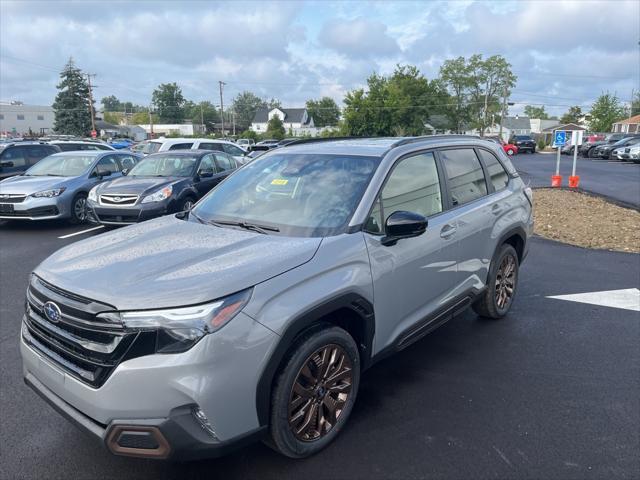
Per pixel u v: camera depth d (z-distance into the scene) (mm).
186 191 9766
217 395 2424
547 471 2883
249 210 3654
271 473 2873
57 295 2672
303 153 4066
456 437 3205
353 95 69875
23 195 10172
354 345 3148
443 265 3930
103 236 3508
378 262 3246
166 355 2369
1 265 7535
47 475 2871
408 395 3729
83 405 2521
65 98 78562
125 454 2449
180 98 138250
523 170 27391
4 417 3447
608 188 17906
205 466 2938
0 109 92812
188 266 2727
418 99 75188
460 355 4398
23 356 2973
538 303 5711
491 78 88812
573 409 3531
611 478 2820
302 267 2811
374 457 3008
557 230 10109
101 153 12047
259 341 2539
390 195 3559
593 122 93875
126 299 2436
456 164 4406
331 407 3072
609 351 4473
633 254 8102
